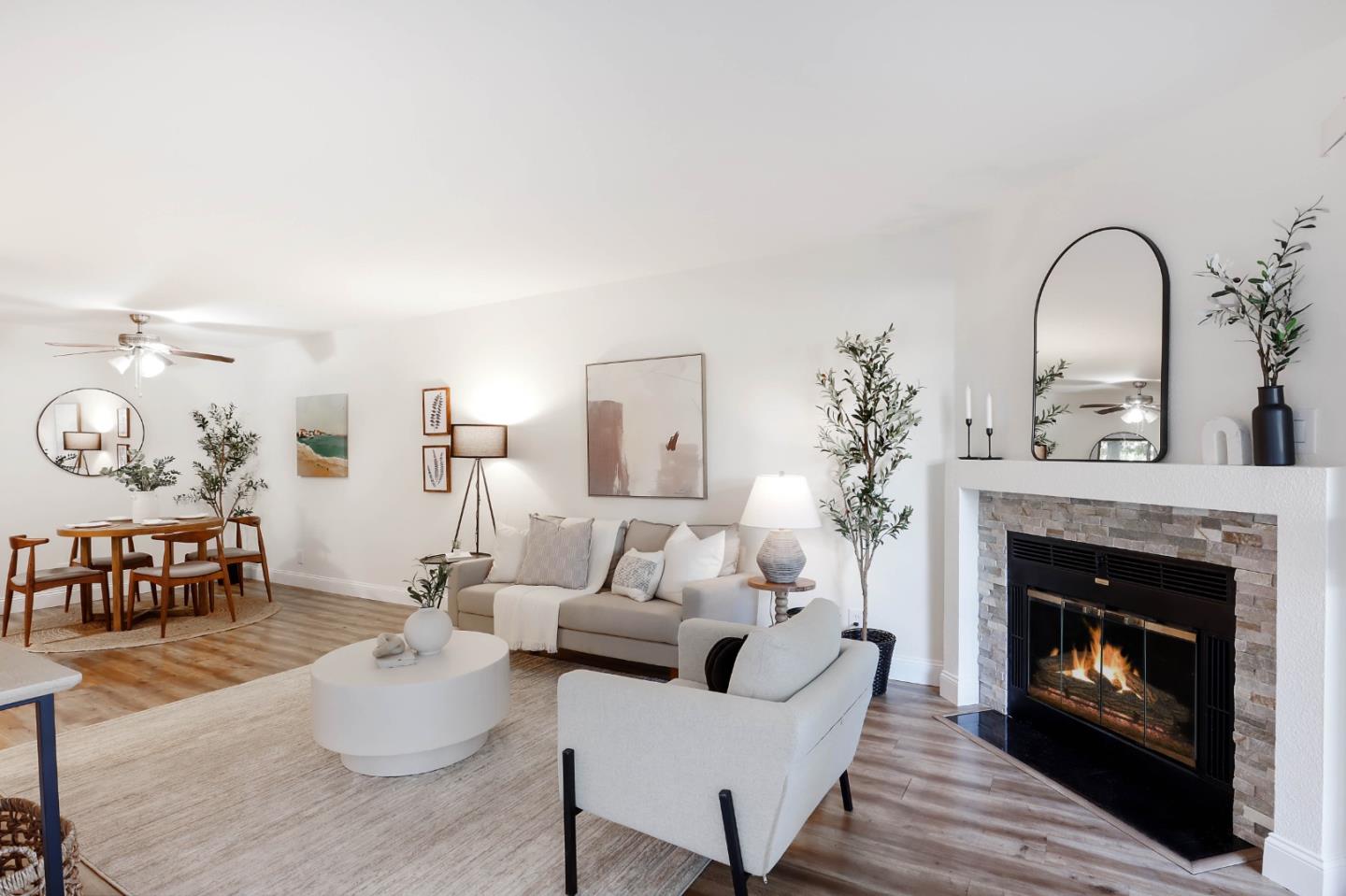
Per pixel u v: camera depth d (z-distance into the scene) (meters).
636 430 4.85
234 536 7.62
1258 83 2.30
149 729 3.38
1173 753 2.64
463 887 2.13
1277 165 2.24
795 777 1.83
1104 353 2.84
